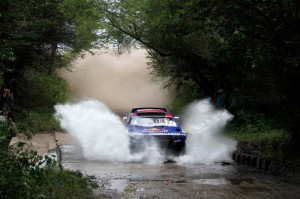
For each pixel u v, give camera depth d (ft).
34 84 106.42
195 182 32.32
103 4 81.35
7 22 32.42
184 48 74.18
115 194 27.96
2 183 17.76
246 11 34.86
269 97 40.09
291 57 35.55
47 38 87.97
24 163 19.75
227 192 28.76
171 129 47.75
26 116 26.11
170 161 44.27
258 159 39.91
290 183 31.81
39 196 19.07
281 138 48.73
